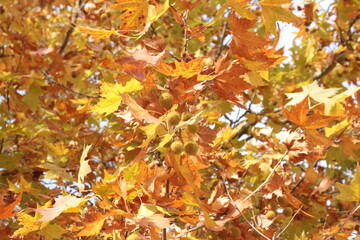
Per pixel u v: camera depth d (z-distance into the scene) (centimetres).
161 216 224
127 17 256
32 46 642
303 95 397
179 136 255
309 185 467
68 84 752
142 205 236
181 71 235
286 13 256
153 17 244
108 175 250
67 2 874
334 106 417
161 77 324
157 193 273
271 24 260
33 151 554
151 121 221
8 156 497
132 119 284
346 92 373
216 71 252
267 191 356
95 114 600
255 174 457
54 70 655
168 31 731
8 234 367
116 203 265
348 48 768
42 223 276
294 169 543
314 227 476
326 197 465
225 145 441
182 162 266
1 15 692
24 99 583
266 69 262
